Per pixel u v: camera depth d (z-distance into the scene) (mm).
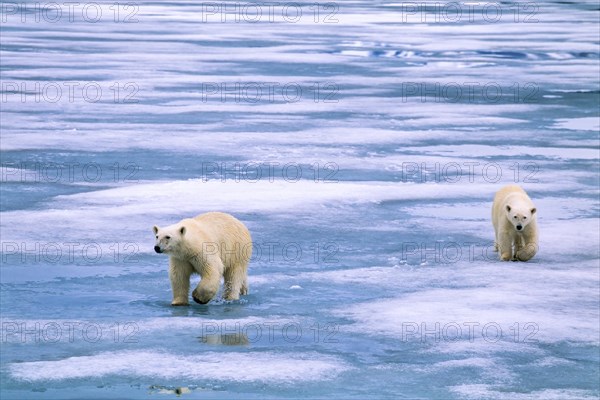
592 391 8086
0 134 22016
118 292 10852
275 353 8891
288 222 14438
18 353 8805
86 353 8828
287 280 11422
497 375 8453
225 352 8883
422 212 15375
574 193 16844
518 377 8406
